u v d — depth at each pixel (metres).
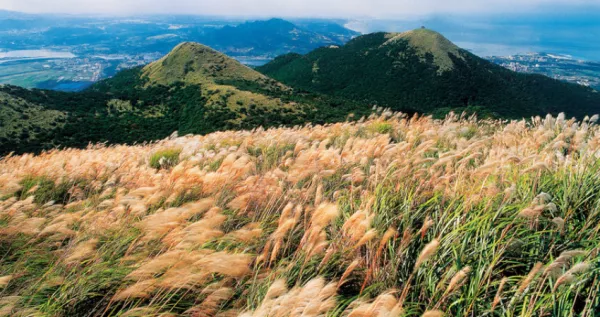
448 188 3.48
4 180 6.37
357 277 2.87
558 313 2.16
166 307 2.65
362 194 3.94
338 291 2.80
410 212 3.41
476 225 2.87
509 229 2.88
